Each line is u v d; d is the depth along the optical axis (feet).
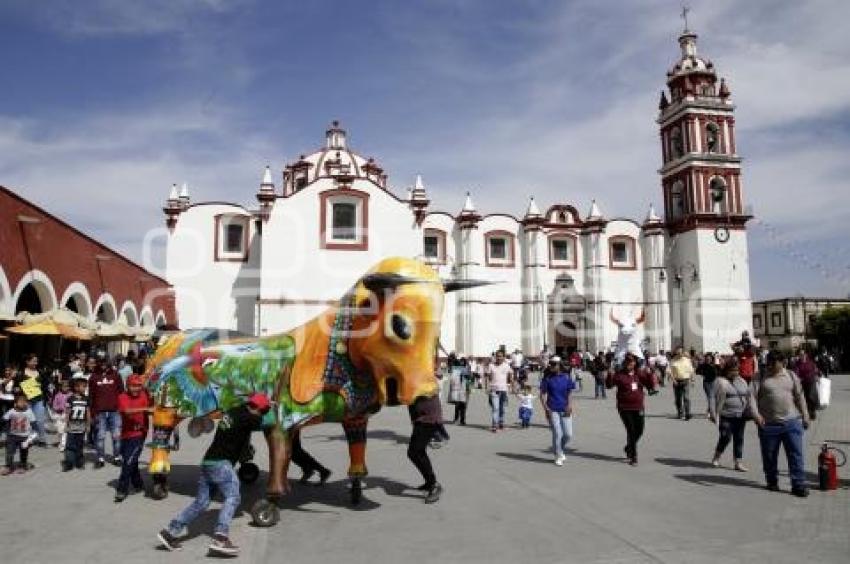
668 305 155.94
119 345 92.38
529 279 150.00
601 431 52.16
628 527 24.97
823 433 49.14
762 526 24.95
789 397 30.55
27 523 26.37
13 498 30.89
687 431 51.44
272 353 30.27
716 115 160.76
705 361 58.90
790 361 55.47
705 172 157.58
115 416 40.27
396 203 136.67
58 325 55.93
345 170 138.72
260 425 27.66
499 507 28.35
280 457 27.53
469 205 148.97
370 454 42.32
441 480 34.01
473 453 42.16
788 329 220.02
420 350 28.25
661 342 153.48
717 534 23.98
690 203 157.69
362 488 32.50
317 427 55.67
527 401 55.83
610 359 101.55
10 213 58.29
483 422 59.98
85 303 76.89
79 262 74.90
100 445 38.75
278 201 132.26
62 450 44.83
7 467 36.94
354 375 29.43
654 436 48.83
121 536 24.62
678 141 164.25
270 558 22.13
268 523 26.12
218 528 22.21
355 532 25.13
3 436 49.49
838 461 37.81
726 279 154.20
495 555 22.02
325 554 22.49
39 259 64.28
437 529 25.25
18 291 59.98
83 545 23.41
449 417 64.23
